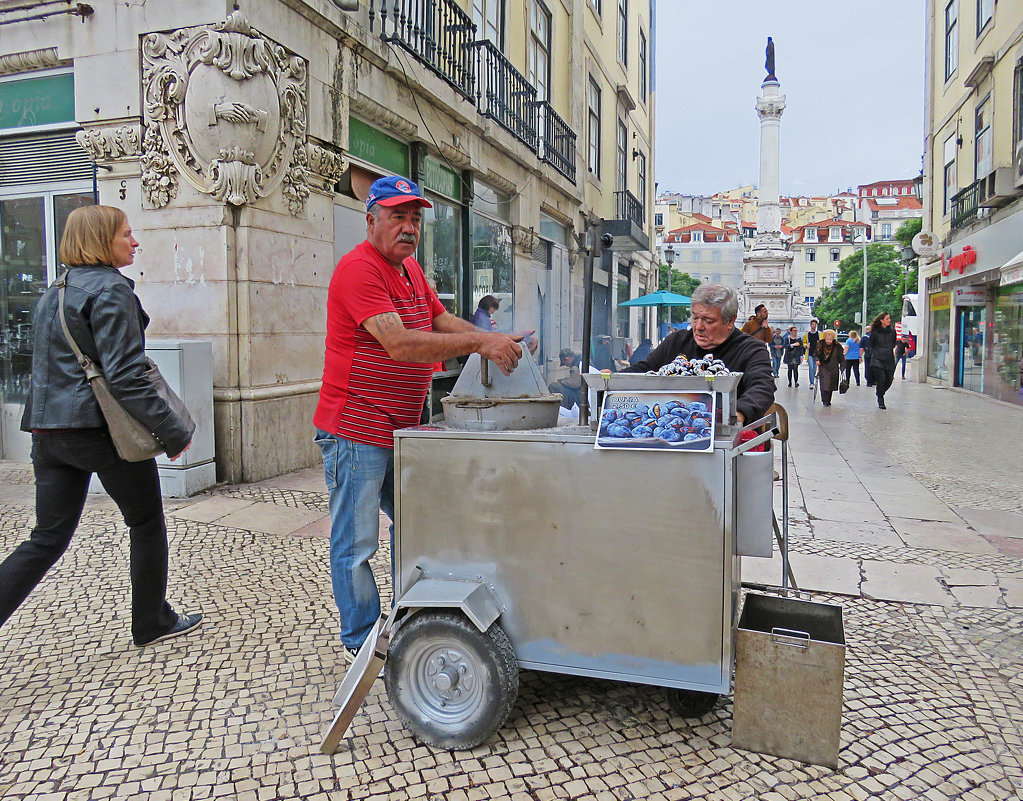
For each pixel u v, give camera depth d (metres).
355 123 7.44
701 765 2.25
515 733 2.43
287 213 6.20
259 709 2.57
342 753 2.32
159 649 3.03
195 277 5.79
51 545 2.78
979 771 2.25
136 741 2.37
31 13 6.07
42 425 2.68
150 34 5.74
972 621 3.46
